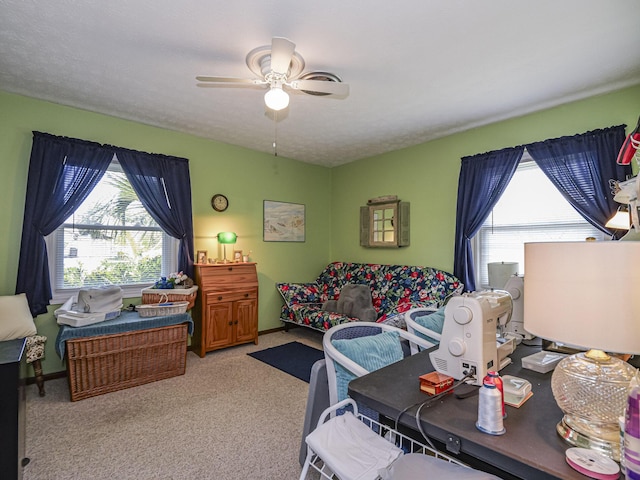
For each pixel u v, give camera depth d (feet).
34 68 8.14
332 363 5.56
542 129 10.57
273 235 15.85
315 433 4.53
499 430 3.11
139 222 12.10
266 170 15.60
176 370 10.41
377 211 15.35
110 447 6.73
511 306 5.55
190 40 6.95
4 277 9.50
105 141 11.04
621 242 2.70
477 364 4.15
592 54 7.43
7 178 9.53
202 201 13.44
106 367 9.19
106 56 7.59
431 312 8.13
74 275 10.80
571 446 2.89
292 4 5.85
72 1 5.81
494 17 6.20
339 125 11.92
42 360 10.00
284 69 6.72
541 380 4.40
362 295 13.58
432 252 13.58
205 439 7.03
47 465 6.16
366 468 3.88
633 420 2.43
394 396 3.94
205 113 10.86
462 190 12.31
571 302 2.85
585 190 9.50
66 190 10.23
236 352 12.72
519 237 11.39
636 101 8.89
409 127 12.10
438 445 3.67
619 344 2.63
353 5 5.87
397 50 7.26
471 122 11.59
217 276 12.69
